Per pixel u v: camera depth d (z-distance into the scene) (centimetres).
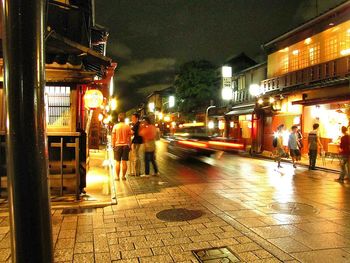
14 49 192
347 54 1791
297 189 1102
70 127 919
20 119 192
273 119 2541
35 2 197
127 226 695
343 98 1705
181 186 1134
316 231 663
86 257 537
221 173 1455
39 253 196
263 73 2983
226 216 769
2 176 886
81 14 1330
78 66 862
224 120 3666
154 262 518
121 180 1239
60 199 895
